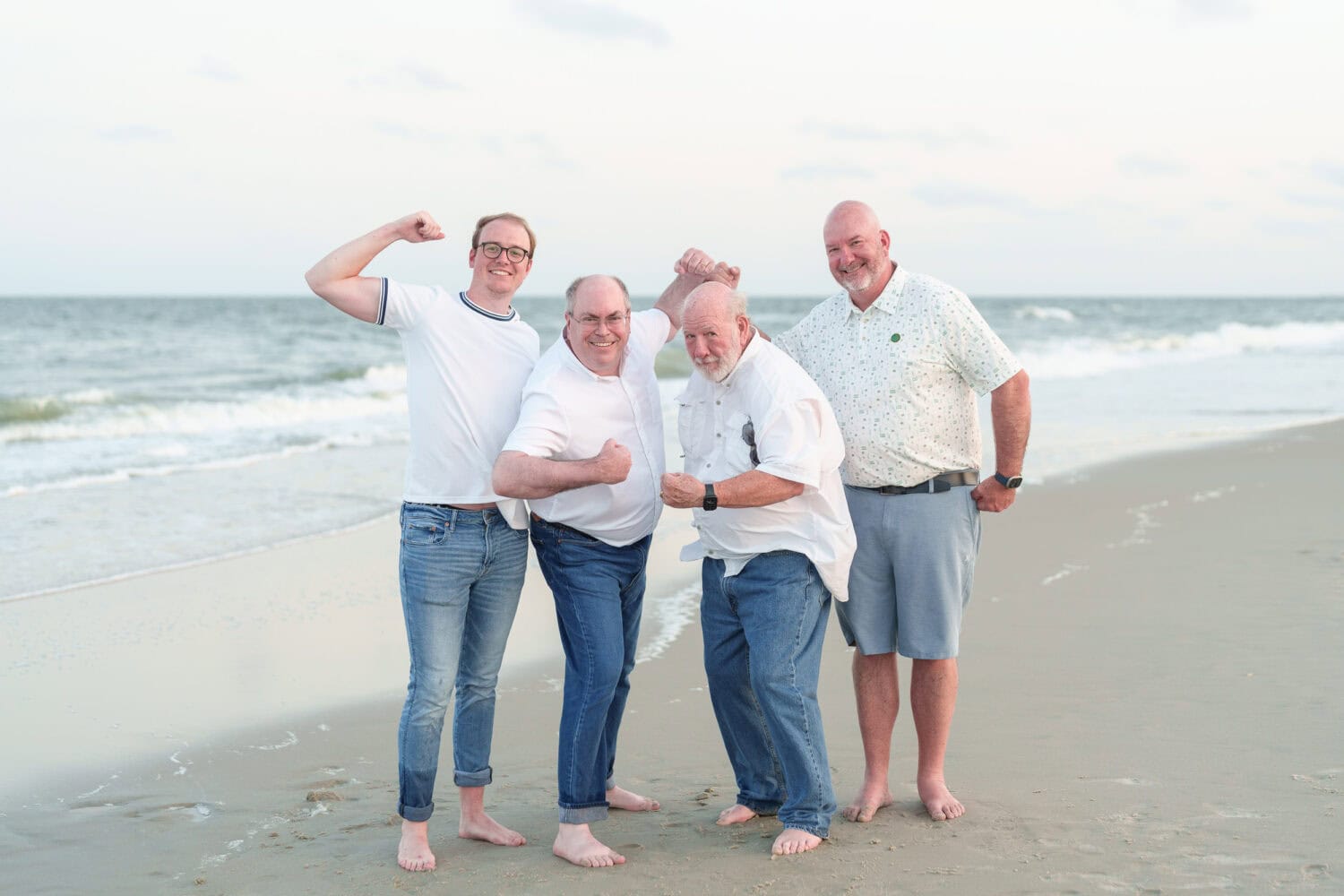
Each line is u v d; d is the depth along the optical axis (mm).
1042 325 48531
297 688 5328
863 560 3793
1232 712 4477
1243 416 16656
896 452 3703
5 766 4379
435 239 3674
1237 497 9531
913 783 4043
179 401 17812
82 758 4469
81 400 16844
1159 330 45156
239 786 4199
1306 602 6121
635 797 3945
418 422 3582
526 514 3670
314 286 3545
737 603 3639
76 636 6125
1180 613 6012
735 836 3643
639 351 3758
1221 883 3045
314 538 8586
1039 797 3744
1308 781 3746
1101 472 11125
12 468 11867
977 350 3684
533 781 4246
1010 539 8086
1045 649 5473
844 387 3791
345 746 4621
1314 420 15945
